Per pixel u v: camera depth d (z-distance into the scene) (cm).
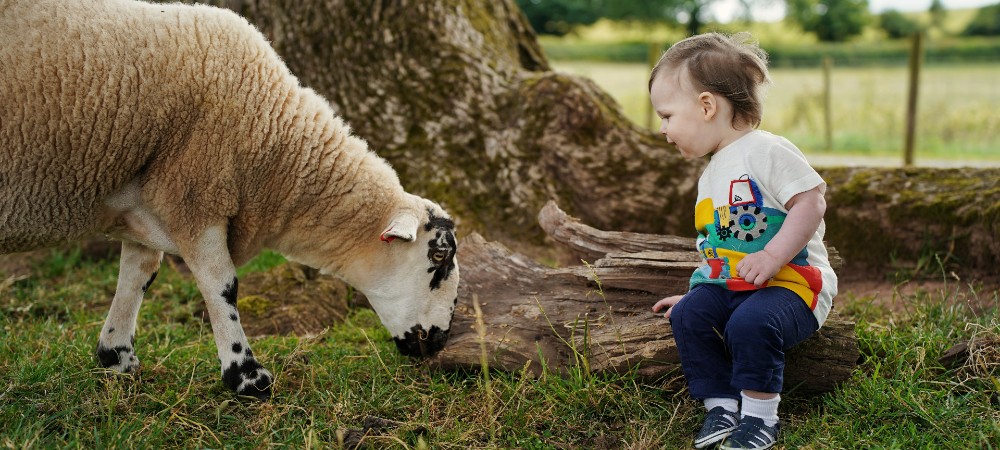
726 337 273
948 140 1347
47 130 292
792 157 268
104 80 296
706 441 274
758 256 263
